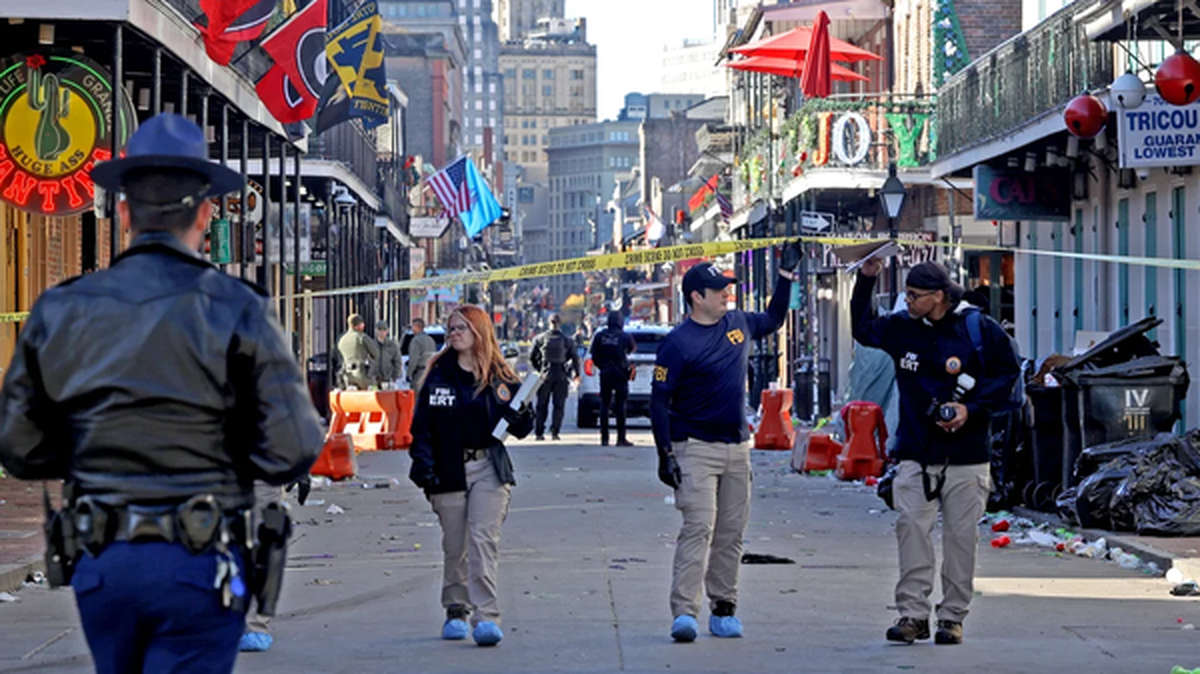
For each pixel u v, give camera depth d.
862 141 83.62
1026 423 38.94
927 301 21.92
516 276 29.44
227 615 10.49
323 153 90.81
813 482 49.94
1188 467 33.94
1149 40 46.56
